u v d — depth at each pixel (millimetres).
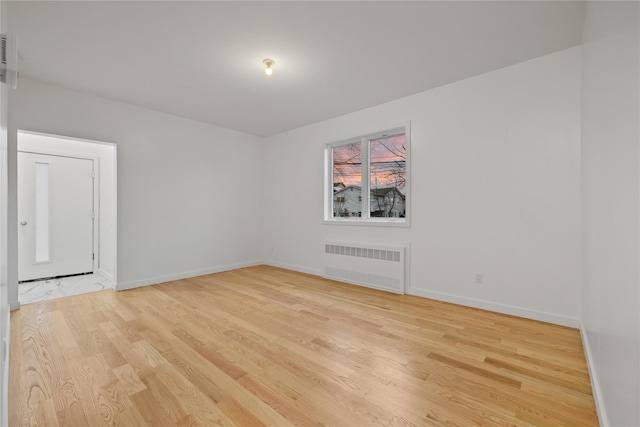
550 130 2568
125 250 3742
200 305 3107
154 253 4020
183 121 4340
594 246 1709
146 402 1550
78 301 3238
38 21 2096
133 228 3812
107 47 2463
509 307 2795
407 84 3189
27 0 1868
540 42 2395
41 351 2088
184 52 2547
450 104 3168
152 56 2611
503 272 2830
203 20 2117
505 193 2809
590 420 1410
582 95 2287
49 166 4270
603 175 1442
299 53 2566
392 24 2164
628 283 1006
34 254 4156
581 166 2363
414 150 3461
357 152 4254
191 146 4434
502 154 2826
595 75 1661
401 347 2156
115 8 1976
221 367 1891
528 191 2682
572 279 2473
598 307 1560
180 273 4297
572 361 1940
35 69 2840
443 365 1907
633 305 951
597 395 1466
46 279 4242
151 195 3990
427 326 2535
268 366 1905
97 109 3498
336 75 2982
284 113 4152
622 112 1095
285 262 5094
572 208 2467
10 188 2928
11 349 2119
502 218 2828
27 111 3021
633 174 961
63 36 2297
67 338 2303
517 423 1393
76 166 4496
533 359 1971
